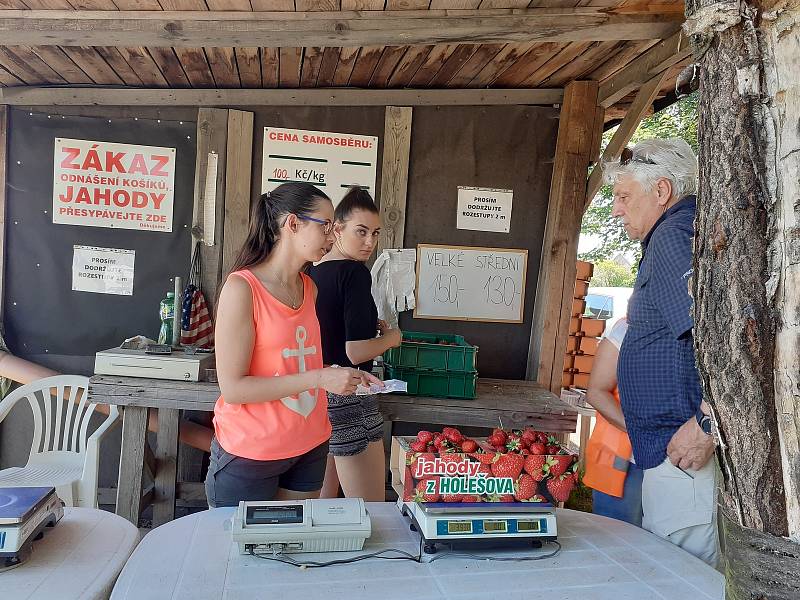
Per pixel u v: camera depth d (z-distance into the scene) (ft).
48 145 11.19
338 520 4.43
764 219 2.64
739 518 2.83
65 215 11.28
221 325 5.05
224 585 3.82
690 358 5.23
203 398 9.16
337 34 8.23
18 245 11.28
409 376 9.55
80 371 11.50
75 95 11.10
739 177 2.67
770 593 2.69
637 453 5.65
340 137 11.41
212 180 11.29
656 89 9.41
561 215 11.09
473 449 4.73
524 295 11.72
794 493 2.61
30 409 11.47
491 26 8.21
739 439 2.78
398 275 11.50
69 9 8.11
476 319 11.67
